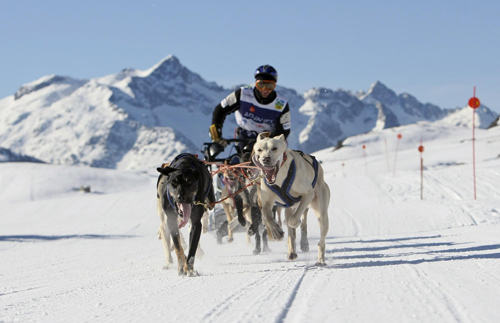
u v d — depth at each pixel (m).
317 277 6.50
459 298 4.73
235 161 9.72
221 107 10.20
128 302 5.44
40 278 8.72
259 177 8.49
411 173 44.56
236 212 10.56
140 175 115.69
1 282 8.43
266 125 10.09
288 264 8.48
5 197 97.69
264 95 9.86
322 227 8.51
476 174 40.03
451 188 34.72
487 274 6.09
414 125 138.12
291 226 8.23
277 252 11.20
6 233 22.59
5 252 14.39
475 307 4.36
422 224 19.16
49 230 24.52
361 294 5.10
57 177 106.81
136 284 6.98
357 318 4.12
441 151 85.25
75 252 13.60
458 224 18.59
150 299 5.55
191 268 7.84
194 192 7.85
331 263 8.41
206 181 8.50
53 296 6.38
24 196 97.31
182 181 7.78
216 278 7.10
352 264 8.12
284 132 10.12
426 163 73.19
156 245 14.84
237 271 7.95
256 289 5.78
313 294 5.23
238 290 5.79
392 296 4.93
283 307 4.68
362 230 18.17
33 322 4.73
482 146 83.00
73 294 6.43
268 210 8.41
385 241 13.12
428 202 25.50
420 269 6.77
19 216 44.44
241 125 10.23
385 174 45.72
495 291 5.02
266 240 11.22
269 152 7.76
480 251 8.99
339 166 81.88
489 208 21.62
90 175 110.00
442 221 19.48
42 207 47.72
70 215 42.34
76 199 50.00
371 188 38.34
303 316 4.26
